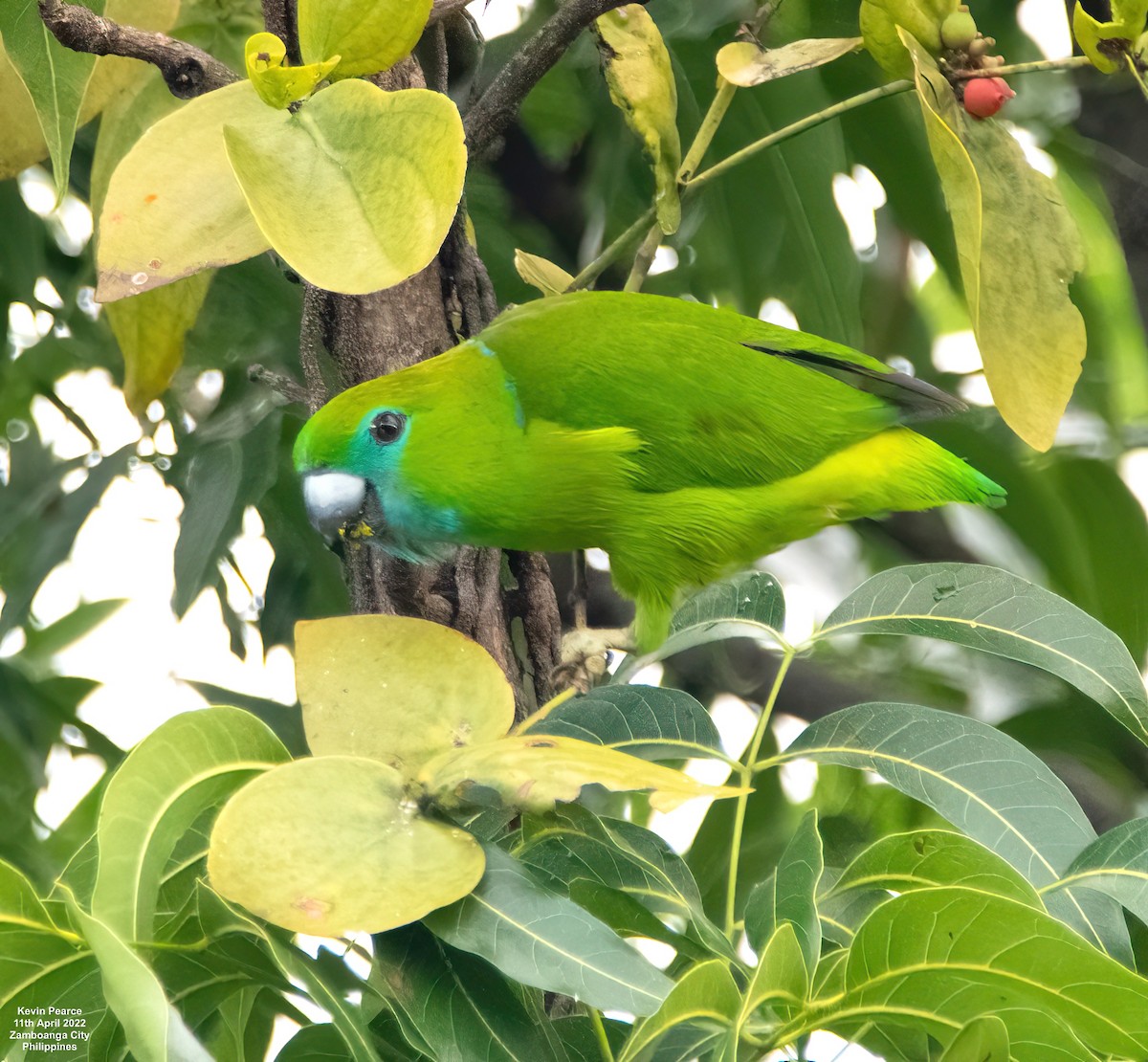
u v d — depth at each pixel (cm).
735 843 376
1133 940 442
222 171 337
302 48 342
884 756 393
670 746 402
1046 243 396
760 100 699
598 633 619
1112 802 744
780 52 499
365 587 454
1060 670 405
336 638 352
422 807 316
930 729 395
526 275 611
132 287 330
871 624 425
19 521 686
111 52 378
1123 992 312
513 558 471
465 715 348
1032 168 405
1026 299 392
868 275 792
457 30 498
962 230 374
